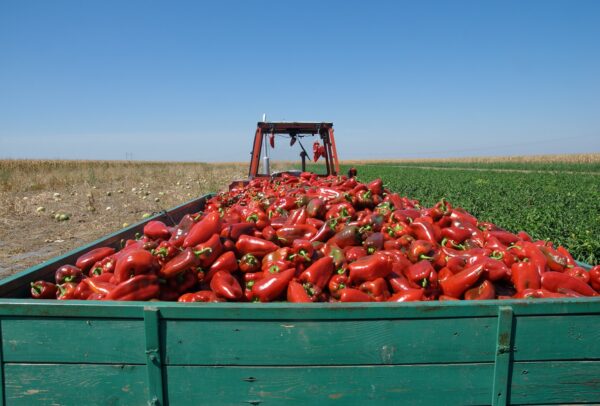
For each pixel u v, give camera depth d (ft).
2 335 8.21
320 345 7.98
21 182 73.56
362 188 20.15
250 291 11.55
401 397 8.14
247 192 25.95
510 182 104.27
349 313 7.89
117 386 8.21
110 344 8.14
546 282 11.28
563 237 33.68
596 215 43.06
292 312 7.87
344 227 15.02
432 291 11.71
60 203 56.34
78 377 8.23
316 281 11.76
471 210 51.65
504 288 11.80
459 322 8.01
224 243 13.12
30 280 11.41
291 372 8.05
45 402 8.30
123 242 16.84
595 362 8.16
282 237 15.02
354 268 11.60
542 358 8.12
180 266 10.84
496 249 14.15
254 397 8.12
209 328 7.98
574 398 8.24
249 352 8.00
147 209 54.65
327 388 8.08
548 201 59.88
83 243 35.58
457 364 8.11
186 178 105.91
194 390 8.13
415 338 8.02
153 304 8.07
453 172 169.17
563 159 312.29
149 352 7.97
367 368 8.07
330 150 34.27
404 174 151.12
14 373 8.28
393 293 11.93
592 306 8.00
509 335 8.00
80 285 11.35
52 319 8.15
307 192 22.59
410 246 13.88
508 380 8.17
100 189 76.02
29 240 36.27
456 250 15.21
